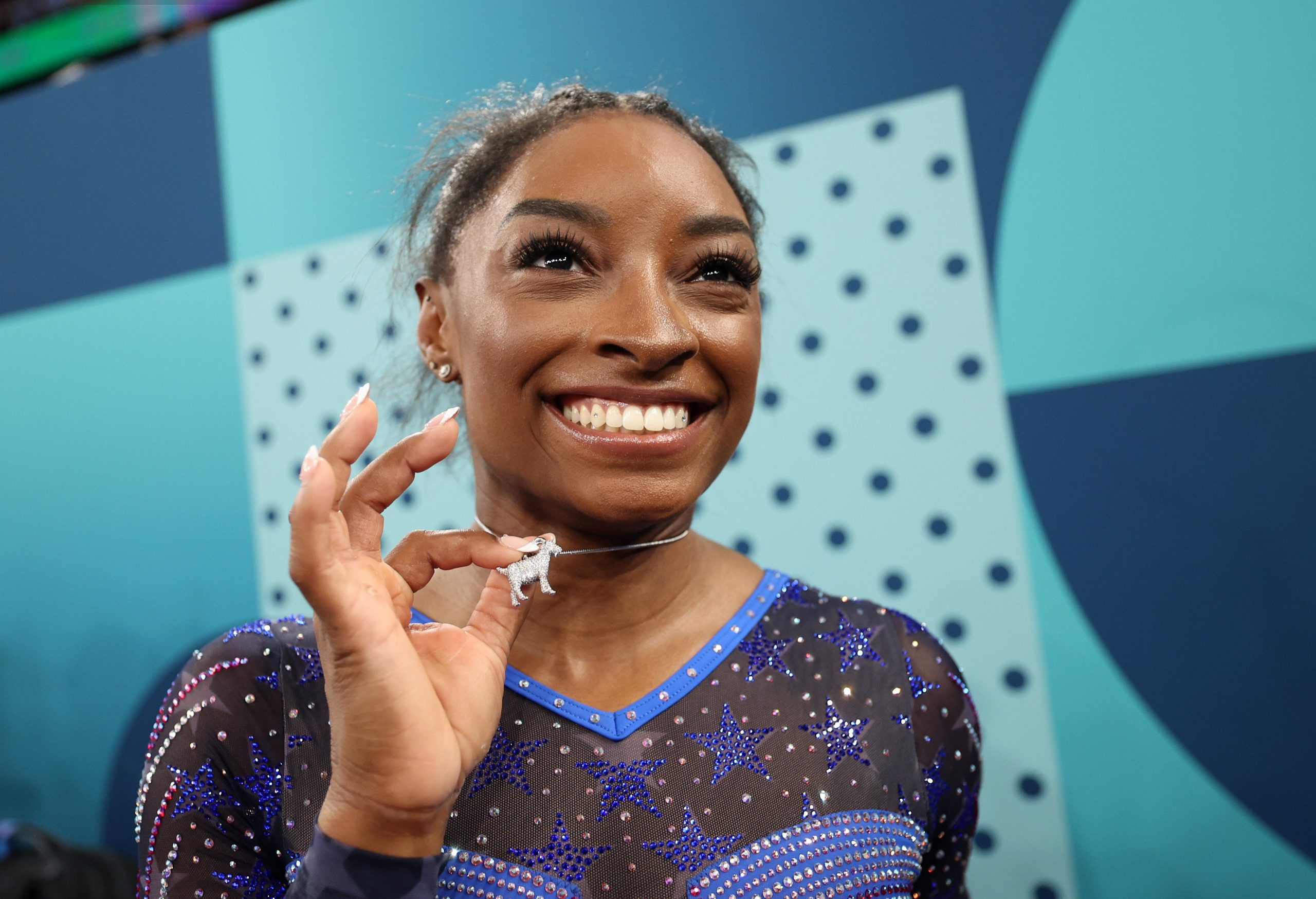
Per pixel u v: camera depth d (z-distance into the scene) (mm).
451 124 799
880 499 1445
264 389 1842
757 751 669
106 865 1748
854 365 1462
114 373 1998
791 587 777
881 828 682
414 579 595
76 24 2133
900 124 1436
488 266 632
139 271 1971
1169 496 1294
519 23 1638
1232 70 1267
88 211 2023
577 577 678
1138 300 1312
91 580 2018
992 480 1386
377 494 555
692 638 708
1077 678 1338
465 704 554
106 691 1997
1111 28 1322
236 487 1876
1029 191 1366
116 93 1983
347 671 503
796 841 644
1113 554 1320
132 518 1978
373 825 515
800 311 1494
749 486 1524
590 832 624
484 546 596
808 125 1486
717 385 638
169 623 1942
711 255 634
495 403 624
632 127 649
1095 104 1332
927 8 1417
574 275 613
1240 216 1265
